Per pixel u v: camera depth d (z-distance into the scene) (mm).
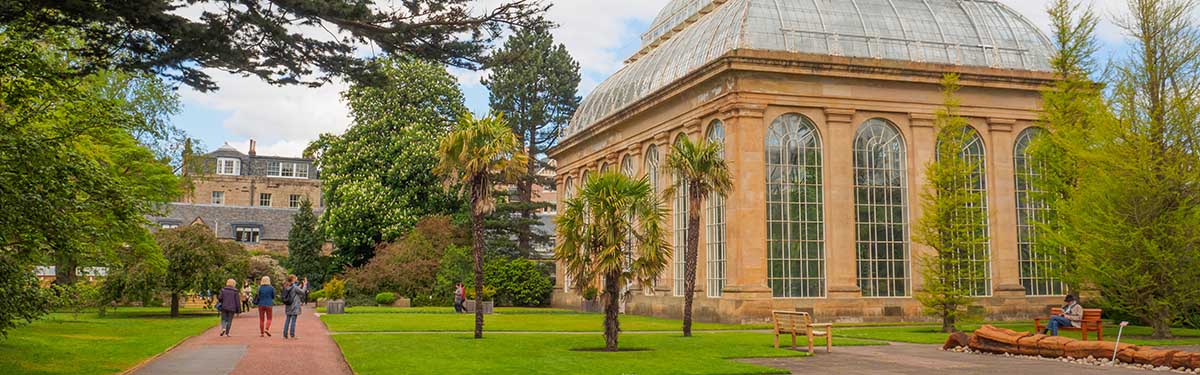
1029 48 42500
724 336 27312
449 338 25062
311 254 74562
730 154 36875
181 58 11672
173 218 85812
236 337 25750
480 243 26016
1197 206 27594
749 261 36125
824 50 39156
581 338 25438
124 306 53469
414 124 63375
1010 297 39844
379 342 23047
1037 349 20125
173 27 11172
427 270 56406
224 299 26484
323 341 24266
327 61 12438
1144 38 27984
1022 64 41812
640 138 46469
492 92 79562
